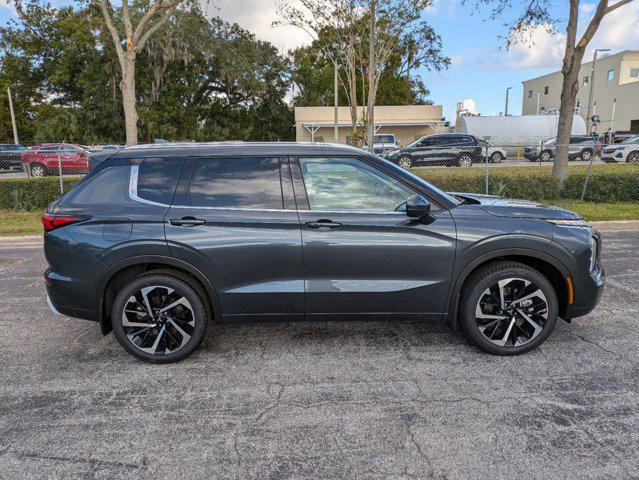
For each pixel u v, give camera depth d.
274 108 43.06
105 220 3.53
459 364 3.57
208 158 3.66
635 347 3.83
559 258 3.55
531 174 12.40
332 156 3.63
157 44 34.44
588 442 2.60
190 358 3.78
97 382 3.42
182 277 3.60
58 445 2.67
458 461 2.47
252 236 3.51
